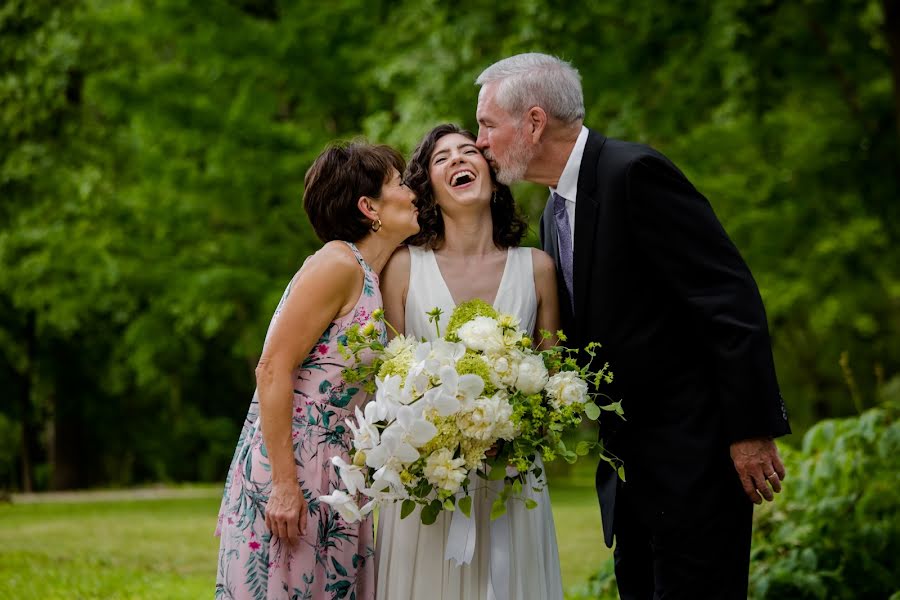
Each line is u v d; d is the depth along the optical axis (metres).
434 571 5.05
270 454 4.80
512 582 5.05
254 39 20.95
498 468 4.77
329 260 4.96
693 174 18.34
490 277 5.38
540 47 15.66
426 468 4.58
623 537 5.55
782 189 18.72
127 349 33.12
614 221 5.14
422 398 4.55
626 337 5.16
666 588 5.16
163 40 22.66
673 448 5.11
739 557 5.15
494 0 16.28
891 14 13.55
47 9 25.94
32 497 28.48
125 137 26.33
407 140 16.97
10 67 25.98
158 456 38.81
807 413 32.06
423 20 17.59
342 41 21.22
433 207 5.41
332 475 4.91
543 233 5.85
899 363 29.44
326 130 22.20
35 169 25.91
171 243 23.23
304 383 4.97
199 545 13.33
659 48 15.61
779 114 18.11
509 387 4.75
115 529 15.72
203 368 38.19
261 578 4.82
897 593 6.59
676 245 5.02
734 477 5.10
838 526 7.46
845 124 17.55
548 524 5.31
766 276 18.84
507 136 5.33
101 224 24.47
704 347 5.13
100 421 37.59
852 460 7.70
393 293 5.38
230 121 20.58
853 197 18.16
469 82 16.53
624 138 16.42
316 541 4.87
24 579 9.84
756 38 15.55
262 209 21.20
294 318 4.88
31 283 25.66
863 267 18.59
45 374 34.44
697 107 16.45
